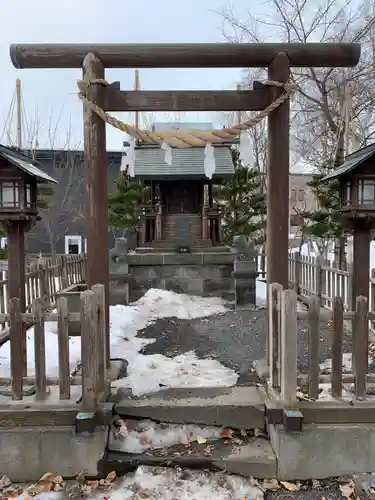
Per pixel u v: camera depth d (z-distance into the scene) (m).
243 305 8.84
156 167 10.24
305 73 11.97
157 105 4.55
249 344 6.04
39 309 3.64
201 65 4.50
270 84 4.44
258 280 13.12
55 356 5.20
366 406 3.54
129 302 9.27
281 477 3.44
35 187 4.97
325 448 3.47
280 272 4.53
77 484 3.36
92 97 4.38
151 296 9.23
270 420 3.53
